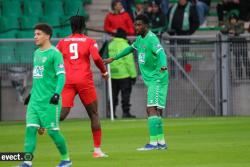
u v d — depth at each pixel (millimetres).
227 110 66125
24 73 64000
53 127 30031
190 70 65938
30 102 30156
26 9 73562
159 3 68938
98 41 62969
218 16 74062
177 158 34188
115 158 34594
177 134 47656
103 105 64625
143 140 44094
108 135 47750
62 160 30641
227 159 33562
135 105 65312
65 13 74000
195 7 69125
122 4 70438
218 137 45062
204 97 66125
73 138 46375
